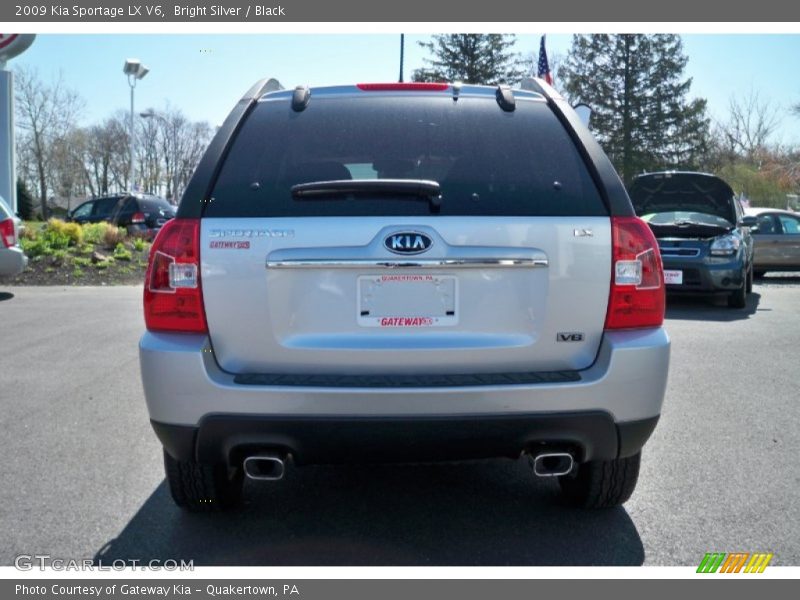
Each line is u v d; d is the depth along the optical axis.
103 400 5.76
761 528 3.55
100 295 12.13
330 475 4.27
